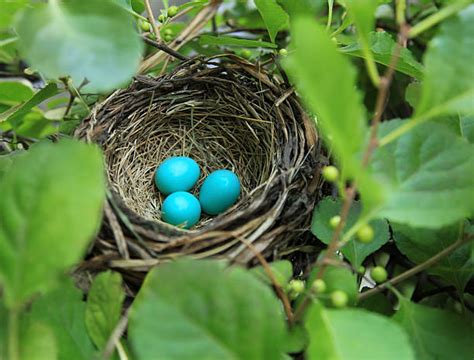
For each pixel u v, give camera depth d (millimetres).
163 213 367
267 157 339
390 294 304
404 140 218
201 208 375
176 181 373
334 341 181
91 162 178
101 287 226
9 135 373
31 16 216
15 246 177
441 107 194
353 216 260
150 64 347
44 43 211
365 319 191
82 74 208
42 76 337
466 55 194
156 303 177
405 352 180
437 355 228
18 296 178
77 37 212
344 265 234
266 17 313
